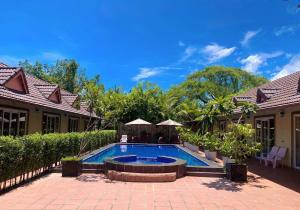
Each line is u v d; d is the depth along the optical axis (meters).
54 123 20.47
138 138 32.44
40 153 11.23
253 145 12.53
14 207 7.47
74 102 24.50
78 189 9.53
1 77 14.09
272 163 16.17
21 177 10.11
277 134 16.66
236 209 7.71
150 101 34.34
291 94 14.47
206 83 39.53
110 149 24.27
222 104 13.19
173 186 10.34
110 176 11.41
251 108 13.05
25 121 15.66
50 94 19.33
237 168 11.52
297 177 12.38
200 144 21.58
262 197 8.99
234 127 12.42
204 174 12.47
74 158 12.12
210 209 7.65
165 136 34.34
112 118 21.33
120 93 35.84
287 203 8.37
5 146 8.57
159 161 17.25
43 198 8.34
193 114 27.16
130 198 8.54
